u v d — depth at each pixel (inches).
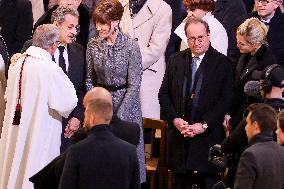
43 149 568.4
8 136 572.4
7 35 722.2
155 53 674.2
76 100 569.3
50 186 453.4
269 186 442.0
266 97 495.5
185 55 578.6
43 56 565.3
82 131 453.1
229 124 574.6
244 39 562.9
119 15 572.7
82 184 429.7
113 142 438.0
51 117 570.6
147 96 689.0
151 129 674.8
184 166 571.2
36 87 562.3
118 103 580.4
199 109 568.7
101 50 581.9
